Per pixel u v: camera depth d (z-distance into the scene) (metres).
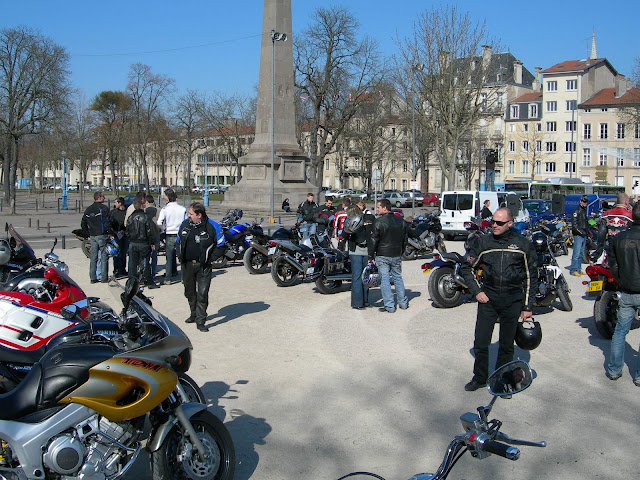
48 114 45.94
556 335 8.73
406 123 58.25
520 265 6.22
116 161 83.62
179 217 12.78
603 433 5.25
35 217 36.34
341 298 11.45
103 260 12.55
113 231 12.62
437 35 41.03
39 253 17.41
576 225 14.81
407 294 11.99
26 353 4.66
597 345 8.18
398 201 61.59
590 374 6.92
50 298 4.98
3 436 3.49
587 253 17.20
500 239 6.28
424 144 65.88
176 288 12.32
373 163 77.62
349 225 10.14
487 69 41.41
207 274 8.81
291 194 35.19
